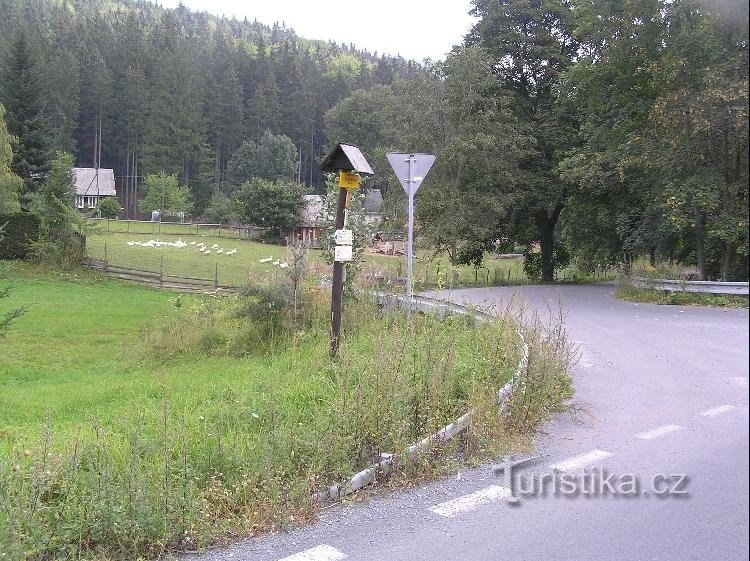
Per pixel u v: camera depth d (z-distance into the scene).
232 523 4.65
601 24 22.98
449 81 32.25
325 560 4.20
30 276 35.31
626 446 6.32
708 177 19.06
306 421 6.51
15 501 4.18
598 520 4.72
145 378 12.78
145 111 96.44
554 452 6.22
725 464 5.66
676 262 25.64
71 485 4.58
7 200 40.69
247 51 122.31
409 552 4.29
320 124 113.94
